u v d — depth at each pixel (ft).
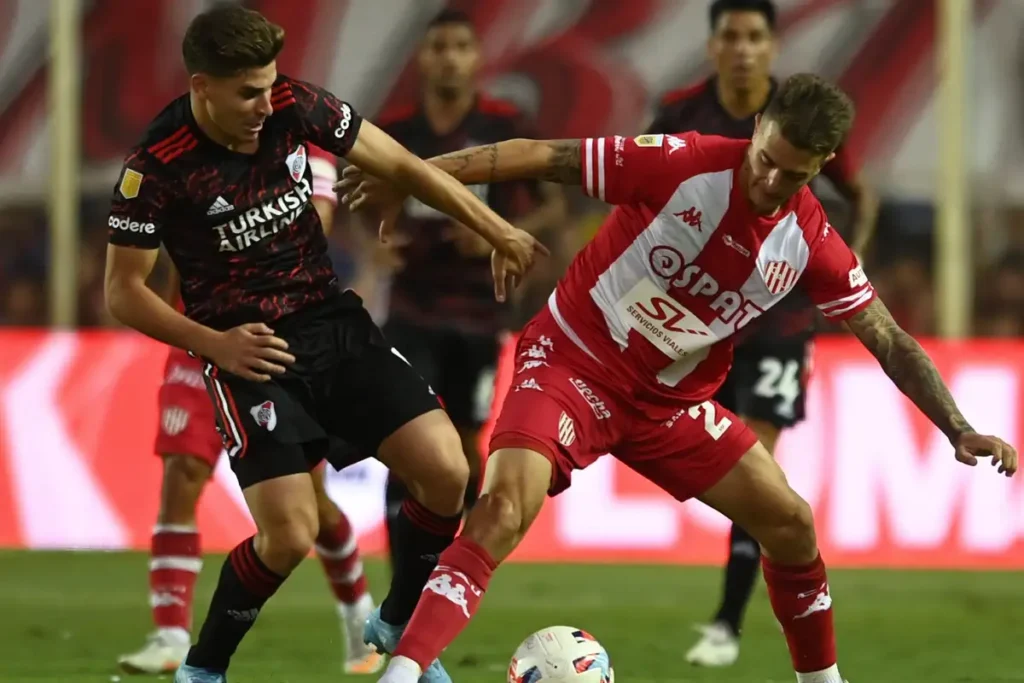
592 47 142.92
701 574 101.96
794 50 143.74
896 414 105.29
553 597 91.40
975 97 143.13
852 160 74.49
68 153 133.39
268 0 144.05
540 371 49.06
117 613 83.71
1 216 145.28
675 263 47.83
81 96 144.25
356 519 106.42
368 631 52.47
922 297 142.00
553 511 107.34
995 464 46.91
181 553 64.39
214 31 44.32
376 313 111.14
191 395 64.54
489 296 80.64
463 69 80.38
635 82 143.02
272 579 48.24
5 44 145.59
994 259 142.82
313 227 49.26
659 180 47.29
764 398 71.05
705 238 47.24
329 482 106.32
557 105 143.33
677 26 142.51
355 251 135.13
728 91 71.61
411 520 50.08
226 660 50.03
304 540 47.55
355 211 51.08
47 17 145.38
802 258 47.80
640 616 84.23
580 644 49.73
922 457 104.99
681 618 83.61
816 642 51.03
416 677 43.83
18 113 145.69
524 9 142.92
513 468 46.57
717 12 71.41
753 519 49.57
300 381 48.55
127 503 107.96
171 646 63.52
